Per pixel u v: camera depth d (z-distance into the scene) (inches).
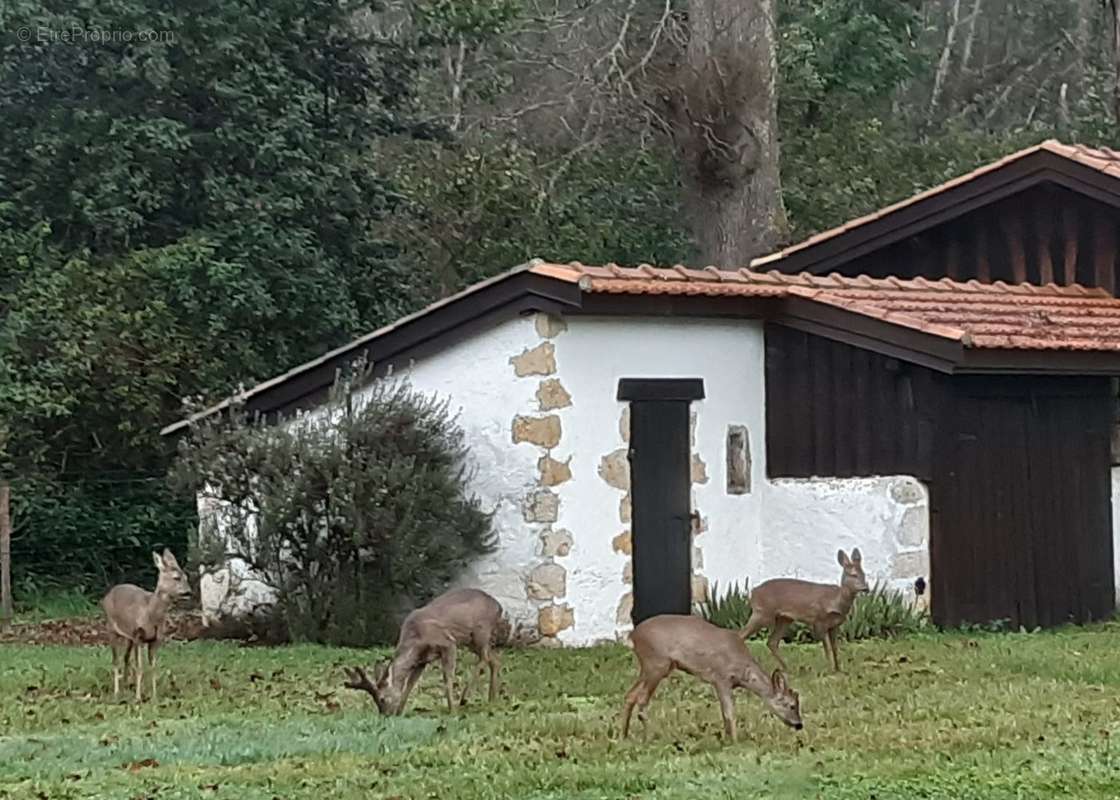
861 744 425.4
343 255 973.2
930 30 1704.0
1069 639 632.4
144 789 382.3
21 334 840.9
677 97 987.9
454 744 434.0
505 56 1149.1
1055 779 378.6
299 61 969.5
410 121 1037.8
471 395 657.6
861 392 675.4
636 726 455.8
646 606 660.1
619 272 652.7
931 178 1279.5
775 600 555.5
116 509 874.8
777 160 1002.7
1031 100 1697.8
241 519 666.8
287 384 701.9
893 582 658.2
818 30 1314.0
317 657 614.2
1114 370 684.1
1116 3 1116.5
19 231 892.6
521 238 1091.9
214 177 909.2
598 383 650.8
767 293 683.4
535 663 588.7
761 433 700.7
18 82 903.1
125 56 896.9
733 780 381.4
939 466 659.4
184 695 533.6
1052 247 791.7
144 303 866.1
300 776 394.6
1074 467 704.4
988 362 641.0
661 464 667.4
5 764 416.5
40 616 792.9
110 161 890.1
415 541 633.6
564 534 639.1
